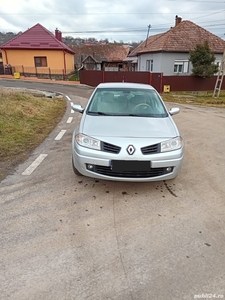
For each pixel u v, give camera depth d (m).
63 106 11.38
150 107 4.41
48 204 3.21
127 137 3.37
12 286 2.03
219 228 2.83
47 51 30.11
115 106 4.37
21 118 7.82
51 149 5.27
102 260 2.33
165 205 3.27
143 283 2.09
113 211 3.11
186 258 2.37
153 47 24.55
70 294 1.97
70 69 34.19
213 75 21.36
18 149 5.21
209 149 5.55
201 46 20.45
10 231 2.69
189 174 4.20
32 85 22.41
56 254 2.38
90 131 3.51
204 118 9.39
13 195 3.40
